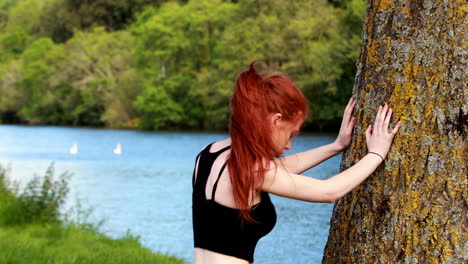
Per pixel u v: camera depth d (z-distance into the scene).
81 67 50.19
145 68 44.94
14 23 68.75
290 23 34.47
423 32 2.22
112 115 47.97
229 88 37.25
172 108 43.47
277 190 2.05
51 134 42.25
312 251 8.56
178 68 44.91
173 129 45.47
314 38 33.72
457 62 2.15
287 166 2.49
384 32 2.32
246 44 34.94
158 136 38.16
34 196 8.82
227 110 39.25
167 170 19.88
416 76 2.23
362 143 2.36
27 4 69.31
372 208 2.27
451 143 2.15
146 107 43.50
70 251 6.66
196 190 2.14
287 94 2.06
